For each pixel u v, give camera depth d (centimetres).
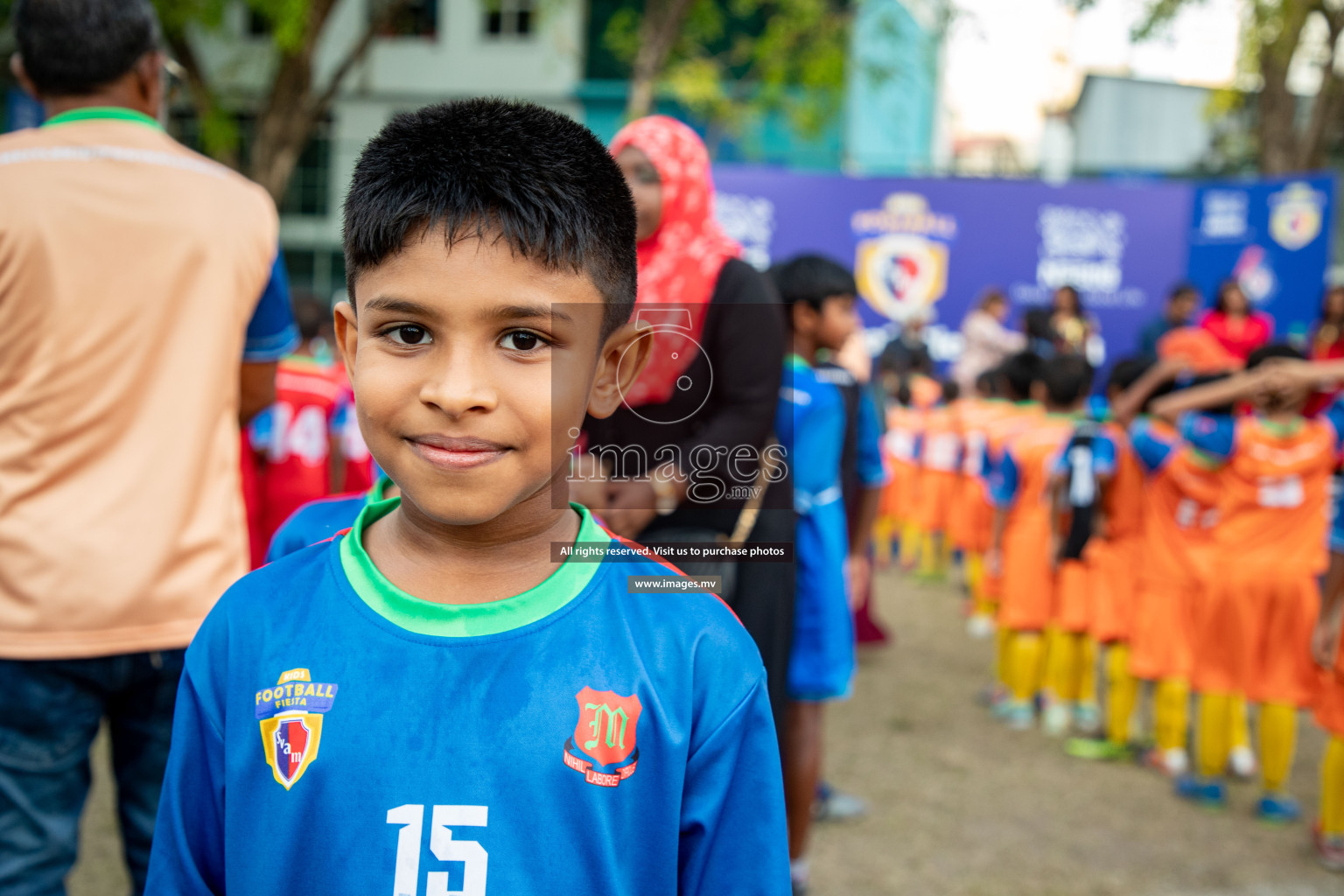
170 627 172
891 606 716
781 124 1357
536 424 88
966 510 655
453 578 96
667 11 966
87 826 321
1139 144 1956
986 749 437
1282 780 371
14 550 166
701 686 98
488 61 1421
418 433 88
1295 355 375
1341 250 1561
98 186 173
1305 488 370
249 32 1284
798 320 320
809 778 275
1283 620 368
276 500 384
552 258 87
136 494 171
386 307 87
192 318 177
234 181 191
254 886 94
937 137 1855
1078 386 464
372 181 90
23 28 179
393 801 91
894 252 1104
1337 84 1091
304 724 94
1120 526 436
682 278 192
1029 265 1105
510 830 91
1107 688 538
